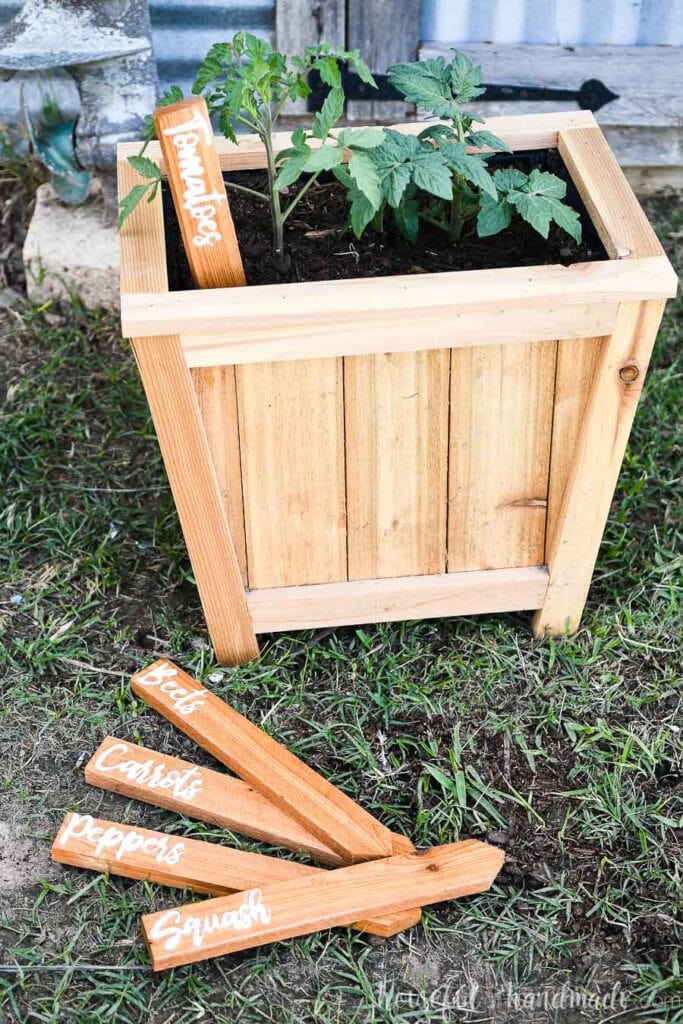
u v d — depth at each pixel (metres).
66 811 2.18
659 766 2.24
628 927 2.02
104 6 2.88
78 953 2.00
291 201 2.37
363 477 2.16
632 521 2.65
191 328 1.93
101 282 3.14
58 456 2.83
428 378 2.05
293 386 2.04
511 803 2.18
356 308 1.94
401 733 2.29
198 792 2.15
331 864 2.09
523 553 2.31
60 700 2.34
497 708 2.32
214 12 3.19
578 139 2.27
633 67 3.25
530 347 2.03
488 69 3.28
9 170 3.45
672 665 2.38
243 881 2.03
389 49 3.20
